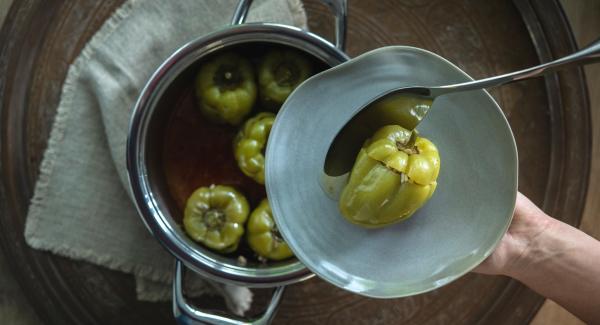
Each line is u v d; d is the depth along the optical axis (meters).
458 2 0.79
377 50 0.59
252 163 0.71
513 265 0.73
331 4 0.66
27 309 0.84
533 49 0.79
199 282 0.78
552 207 0.80
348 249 0.61
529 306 0.80
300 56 0.71
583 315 0.73
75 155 0.79
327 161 0.61
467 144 0.61
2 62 0.78
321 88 0.61
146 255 0.79
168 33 0.78
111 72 0.78
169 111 0.74
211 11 0.78
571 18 0.83
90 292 0.79
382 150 0.58
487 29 0.79
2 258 0.84
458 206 0.61
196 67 0.72
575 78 0.78
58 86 0.79
